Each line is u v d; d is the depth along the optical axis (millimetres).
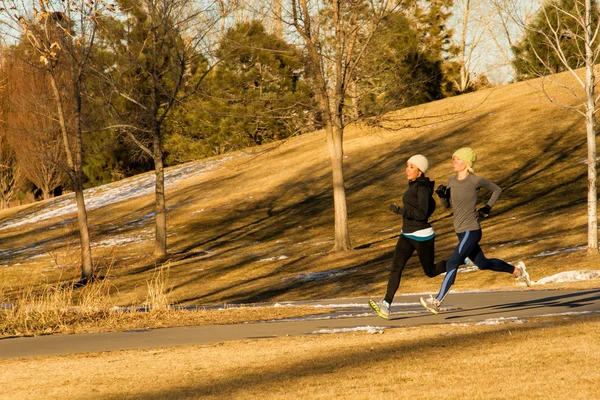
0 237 74625
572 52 47188
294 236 58219
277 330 15633
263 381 9828
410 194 14844
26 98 87375
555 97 79375
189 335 15469
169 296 42406
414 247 15109
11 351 14070
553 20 44531
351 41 46031
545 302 18484
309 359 11297
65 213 82438
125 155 103625
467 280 34625
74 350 13914
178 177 89875
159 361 12008
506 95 86312
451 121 81812
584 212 47000
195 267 51375
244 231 62500
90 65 54406
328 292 37531
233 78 83125
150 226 69500
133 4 53312
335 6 45406
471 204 14633
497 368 9578
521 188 58844
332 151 48219
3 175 104688
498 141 71875
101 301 21141
